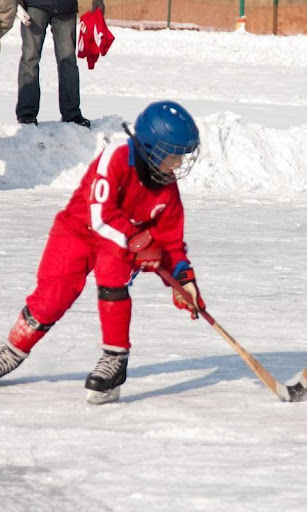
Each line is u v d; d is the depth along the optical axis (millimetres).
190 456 9195
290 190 33375
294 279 19250
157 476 8648
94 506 8031
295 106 47719
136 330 14789
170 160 10555
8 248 21656
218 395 11398
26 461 9094
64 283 11250
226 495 8188
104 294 11016
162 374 12352
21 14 29672
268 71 66688
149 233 10797
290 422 10289
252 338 14523
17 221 25391
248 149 34094
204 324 15367
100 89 50625
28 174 31453
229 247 22641
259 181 33500
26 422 10273
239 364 12984
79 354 13305
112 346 11031
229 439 9742
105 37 31297
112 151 10633
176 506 7961
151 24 94250
